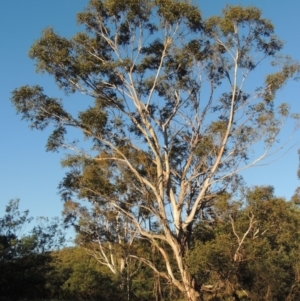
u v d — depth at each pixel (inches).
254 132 1055.6
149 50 1077.8
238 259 1032.8
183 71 1094.4
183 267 1012.5
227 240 1035.9
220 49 1054.4
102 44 1072.8
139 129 1103.0
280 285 1296.8
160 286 1194.0
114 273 1827.0
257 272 1171.3
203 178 1104.8
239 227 1115.3
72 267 1972.2
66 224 1350.9
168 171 1072.2
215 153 1083.9
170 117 1106.7
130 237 1368.1
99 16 1064.8
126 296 1782.7
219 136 1085.8
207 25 1023.0
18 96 1040.8
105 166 1139.9
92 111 1074.7
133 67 1065.5
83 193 1138.7
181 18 1017.5
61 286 1830.7
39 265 1123.3
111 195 1130.0
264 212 1092.5
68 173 1131.9
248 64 1046.4
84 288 1822.1
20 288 1085.8
